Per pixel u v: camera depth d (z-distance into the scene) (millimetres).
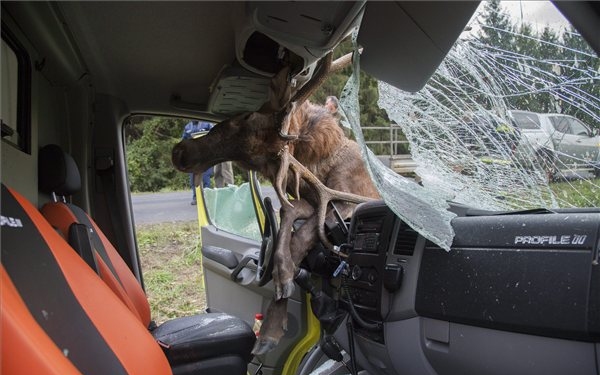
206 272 3596
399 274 1696
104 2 1876
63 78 2453
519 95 1553
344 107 1567
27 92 1857
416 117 1867
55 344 911
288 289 2311
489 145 1742
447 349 1573
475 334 1489
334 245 2436
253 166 2514
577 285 1280
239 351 2217
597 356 1250
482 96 1635
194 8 1936
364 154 1664
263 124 2344
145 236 7570
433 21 1103
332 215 2615
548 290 1328
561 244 1343
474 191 1866
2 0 1595
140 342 1353
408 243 1725
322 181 2830
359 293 1910
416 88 1283
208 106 2834
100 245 2150
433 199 1896
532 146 1616
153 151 10422
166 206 9859
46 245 1187
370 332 1886
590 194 1546
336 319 2043
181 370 2105
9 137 1661
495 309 1423
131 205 3084
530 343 1367
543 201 1669
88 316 1155
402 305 1696
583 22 1005
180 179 11391
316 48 1740
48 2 1812
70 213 1962
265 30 1686
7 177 1577
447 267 1574
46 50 2100
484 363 1475
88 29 2096
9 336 790
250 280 3137
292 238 2441
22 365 788
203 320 2365
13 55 1737
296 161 2551
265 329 2316
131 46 2283
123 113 2971
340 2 1426
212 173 3699
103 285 1423
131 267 3023
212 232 3619
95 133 2891
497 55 1492
